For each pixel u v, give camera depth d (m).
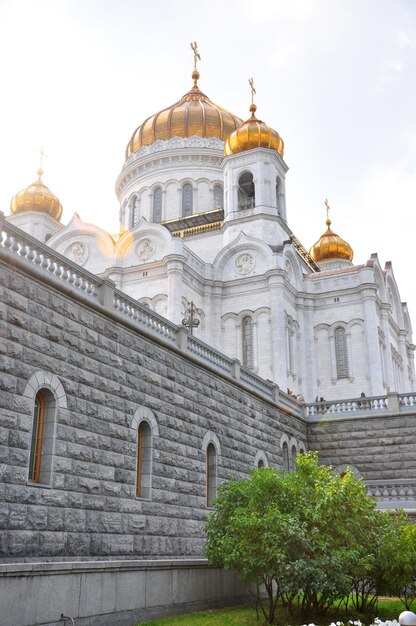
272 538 17.33
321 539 17.77
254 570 18.05
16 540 16.56
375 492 31.31
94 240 53.56
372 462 35.88
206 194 64.81
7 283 17.77
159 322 25.27
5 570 12.67
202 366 27.41
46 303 19.09
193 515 24.88
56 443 18.47
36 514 17.33
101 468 20.16
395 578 18.16
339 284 55.09
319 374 53.50
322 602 18.31
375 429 36.31
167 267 49.28
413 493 30.72
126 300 23.09
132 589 16.23
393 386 55.34
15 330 17.72
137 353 23.12
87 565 14.77
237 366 30.86
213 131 66.94
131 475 21.56
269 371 49.53
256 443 31.45
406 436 35.50
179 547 23.58
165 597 17.53
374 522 18.86
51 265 19.86
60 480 18.39
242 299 52.44
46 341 18.80
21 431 17.30
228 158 58.31
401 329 63.78
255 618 17.83
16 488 16.83
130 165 67.75
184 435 25.23
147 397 23.22
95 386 20.55
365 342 52.78
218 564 19.47
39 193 62.88
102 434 20.47
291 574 17.22
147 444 23.05
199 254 58.31
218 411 28.36
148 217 65.56
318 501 18.23
